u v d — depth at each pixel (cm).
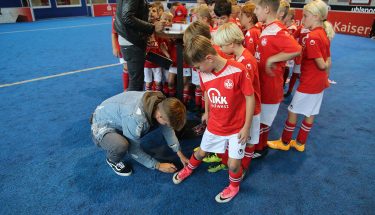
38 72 442
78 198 180
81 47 627
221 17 223
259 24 222
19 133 257
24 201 177
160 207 172
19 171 204
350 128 274
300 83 211
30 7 1047
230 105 155
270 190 187
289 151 233
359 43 707
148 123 174
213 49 143
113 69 468
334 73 461
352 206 174
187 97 324
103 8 1255
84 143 242
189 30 188
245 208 172
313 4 192
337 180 198
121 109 181
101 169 208
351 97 355
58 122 279
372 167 212
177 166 213
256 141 181
